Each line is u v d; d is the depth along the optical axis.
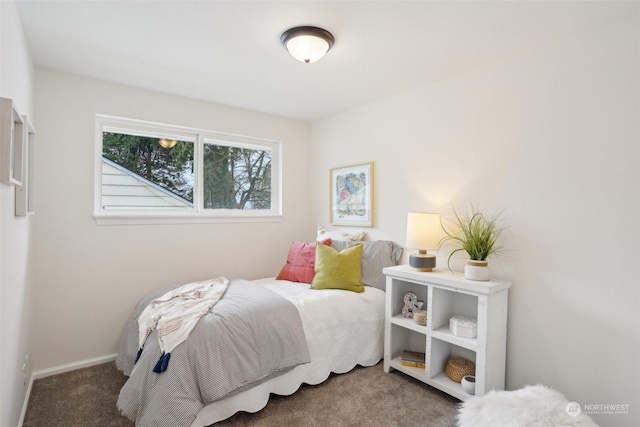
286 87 2.77
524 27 1.82
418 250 2.67
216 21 1.80
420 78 2.54
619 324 1.74
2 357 1.34
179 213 3.06
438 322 2.27
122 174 2.85
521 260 2.11
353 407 2.01
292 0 1.60
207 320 1.88
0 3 1.26
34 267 2.35
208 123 3.16
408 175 2.81
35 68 2.37
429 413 1.96
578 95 1.89
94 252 2.61
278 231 3.66
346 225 3.38
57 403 2.05
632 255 1.71
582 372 1.86
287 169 3.73
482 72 2.32
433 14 1.71
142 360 1.73
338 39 1.97
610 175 1.78
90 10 1.69
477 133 2.35
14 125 1.44
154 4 1.65
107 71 2.46
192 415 1.60
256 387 1.93
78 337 2.54
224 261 3.28
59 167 2.47
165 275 2.93
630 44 1.71
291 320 2.12
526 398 1.64
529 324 2.06
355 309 2.50
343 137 3.46
